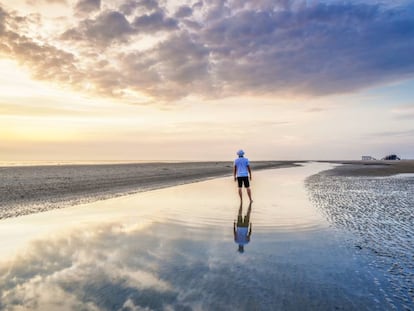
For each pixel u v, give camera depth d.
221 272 5.71
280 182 26.30
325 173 39.00
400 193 17.56
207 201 15.29
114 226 9.74
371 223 10.00
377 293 4.82
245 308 4.30
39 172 37.94
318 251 7.05
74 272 5.75
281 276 5.52
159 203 14.50
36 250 7.17
